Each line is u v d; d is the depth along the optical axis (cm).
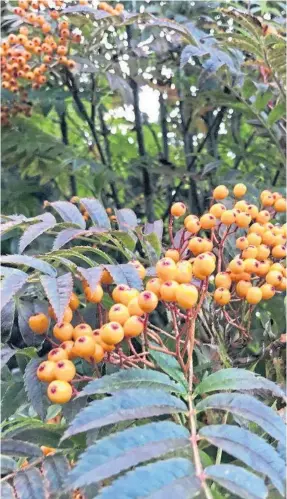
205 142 169
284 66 101
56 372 51
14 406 67
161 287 54
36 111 170
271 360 71
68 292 51
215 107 150
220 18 149
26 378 58
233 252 81
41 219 64
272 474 38
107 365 63
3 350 58
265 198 83
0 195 150
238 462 58
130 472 36
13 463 49
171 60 152
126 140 182
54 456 50
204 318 67
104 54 150
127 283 58
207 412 59
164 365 55
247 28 98
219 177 131
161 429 41
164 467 37
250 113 120
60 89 154
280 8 142
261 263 67
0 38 142
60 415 82
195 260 55
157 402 44
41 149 138
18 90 146
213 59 93
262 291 66
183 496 35
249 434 41
